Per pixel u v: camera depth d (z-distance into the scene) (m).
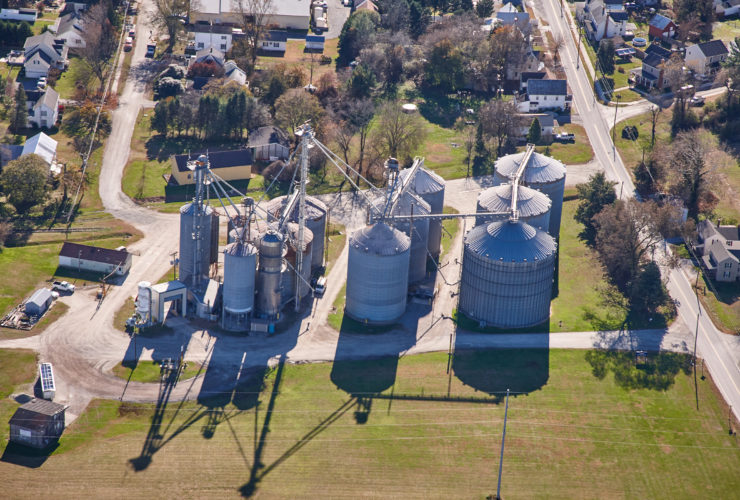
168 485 161.88
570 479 166.50
